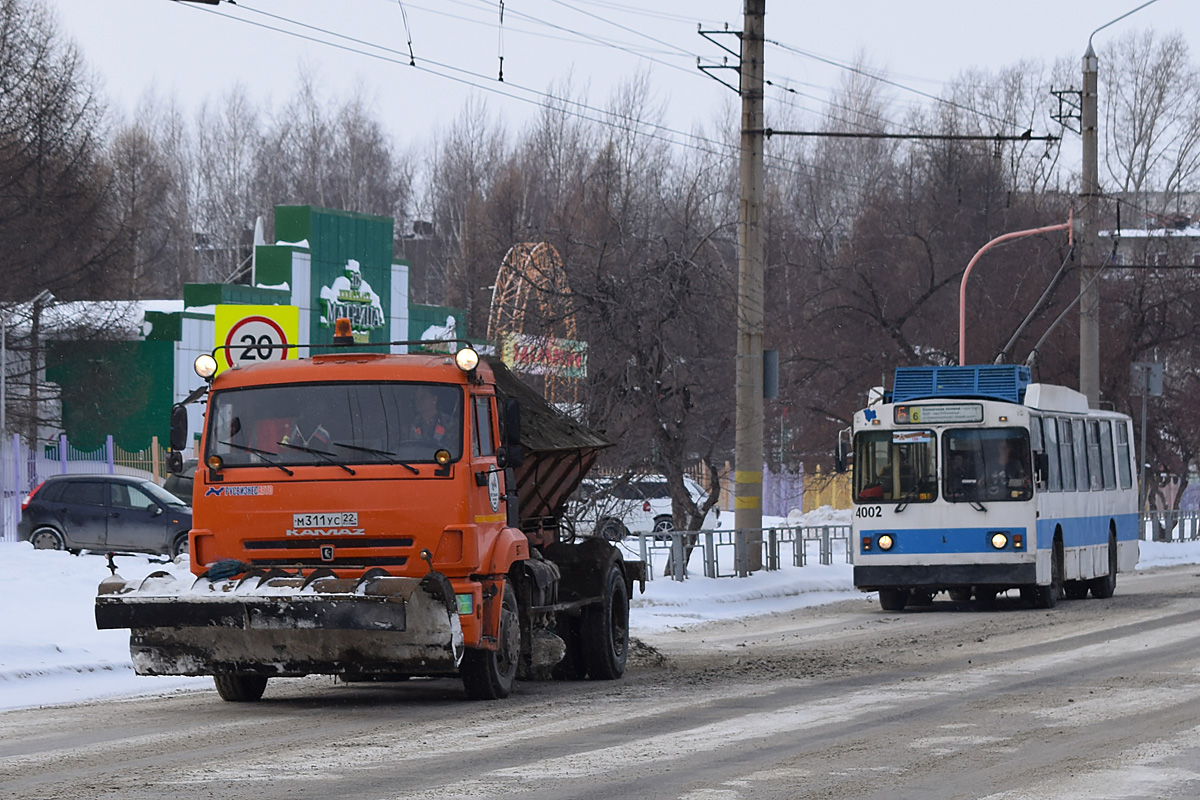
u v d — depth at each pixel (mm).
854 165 160625
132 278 134000
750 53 52531
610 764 17812
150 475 83000
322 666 22734
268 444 23703
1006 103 143125
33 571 43094
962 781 16781
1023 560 46969
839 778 16922
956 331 92562
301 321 67000
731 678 28406
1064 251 89375
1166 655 32094
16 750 19312
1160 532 91188
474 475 23469
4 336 82062
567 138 150750
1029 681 27281
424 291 173250
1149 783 16703
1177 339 89562
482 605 23641
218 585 22469
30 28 97312
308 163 185875
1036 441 47781
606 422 50781
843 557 70125
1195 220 145250
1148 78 150375
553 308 52094
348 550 23156
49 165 97500
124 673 29797
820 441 93438
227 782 16531
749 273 53125
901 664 30844
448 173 172875
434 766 17641
